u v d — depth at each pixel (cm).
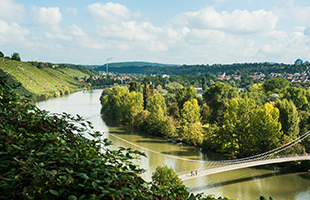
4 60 15225
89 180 224
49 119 332
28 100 381
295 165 3728
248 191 2972
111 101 8012
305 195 2889
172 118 5888
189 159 4022
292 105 4375
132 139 5319
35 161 254
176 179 2186
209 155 4341
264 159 3819
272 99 7425
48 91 13112
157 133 5662
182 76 19700
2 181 218
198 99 7500
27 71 15262
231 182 3253
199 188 3044
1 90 354
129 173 247
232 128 4431
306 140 4406
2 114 321
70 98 12106
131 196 236
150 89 8081
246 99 4697
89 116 7506
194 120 5203
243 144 4397
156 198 271
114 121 7094
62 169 228
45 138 272
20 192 216
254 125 4216
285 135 4209
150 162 3812
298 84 14312
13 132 283
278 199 2789
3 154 260
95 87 19312
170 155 4222
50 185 217
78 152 266
